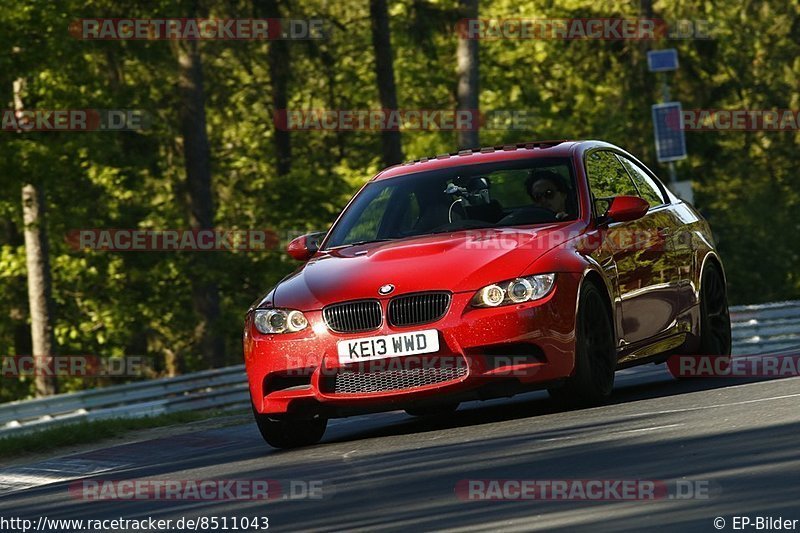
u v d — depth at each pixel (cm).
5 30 5984
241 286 9150
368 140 10550
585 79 10894
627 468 1627
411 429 2497
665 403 2269
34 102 6328
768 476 1477
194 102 8206
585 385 2303
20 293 8925
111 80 7688
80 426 3441
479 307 2234
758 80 11475
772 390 2280
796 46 11850
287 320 2333
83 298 8638
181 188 8862
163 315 8562
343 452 2197
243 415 3625
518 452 1870
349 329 2280
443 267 2284
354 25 9694
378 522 1475
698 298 2792
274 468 2111
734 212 11800
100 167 8050
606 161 2703
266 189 9544
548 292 2255
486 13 11150
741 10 11681
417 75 11069
